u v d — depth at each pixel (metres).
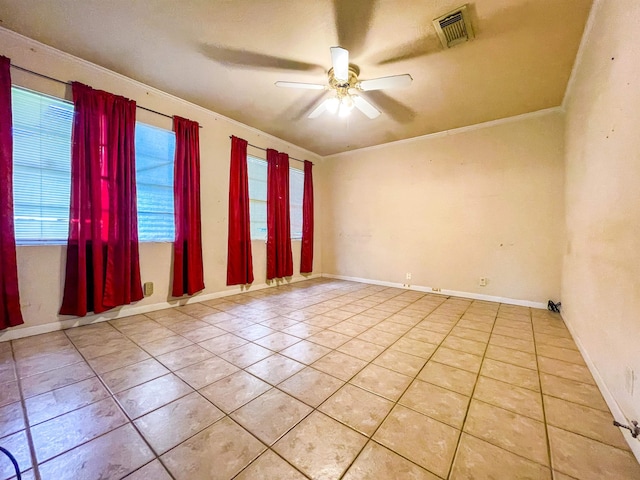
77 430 1.29
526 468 1.09
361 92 2.96
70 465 1.09
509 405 1.50
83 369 1.84
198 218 3.47
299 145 4.94
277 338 2.41
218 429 1.30
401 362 1.98
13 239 2.21
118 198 2.76
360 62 2.49
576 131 2.54
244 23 2.07
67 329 2.54
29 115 2.33
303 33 2.17
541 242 3.42
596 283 1.81
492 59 2.44
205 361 1.98
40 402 1.49
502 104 3.25
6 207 2.16
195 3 1.90
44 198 2.41
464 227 3.96
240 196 3.99
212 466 1.10
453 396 1.58
